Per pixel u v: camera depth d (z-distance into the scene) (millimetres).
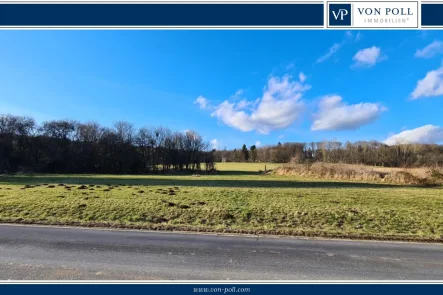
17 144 40969
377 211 9875
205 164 48281
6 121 40188
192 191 14344
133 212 9453
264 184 19625
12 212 9352
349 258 5855
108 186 16734
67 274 4906
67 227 7945
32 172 38000
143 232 7559
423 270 5324
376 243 6875
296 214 9406
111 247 6289
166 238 7035
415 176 21953
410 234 7699
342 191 15398
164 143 48188
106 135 44719
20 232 7383
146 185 17812
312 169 28750
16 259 5508
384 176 23375
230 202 11188
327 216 9242
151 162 47406
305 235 7477
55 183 18453
